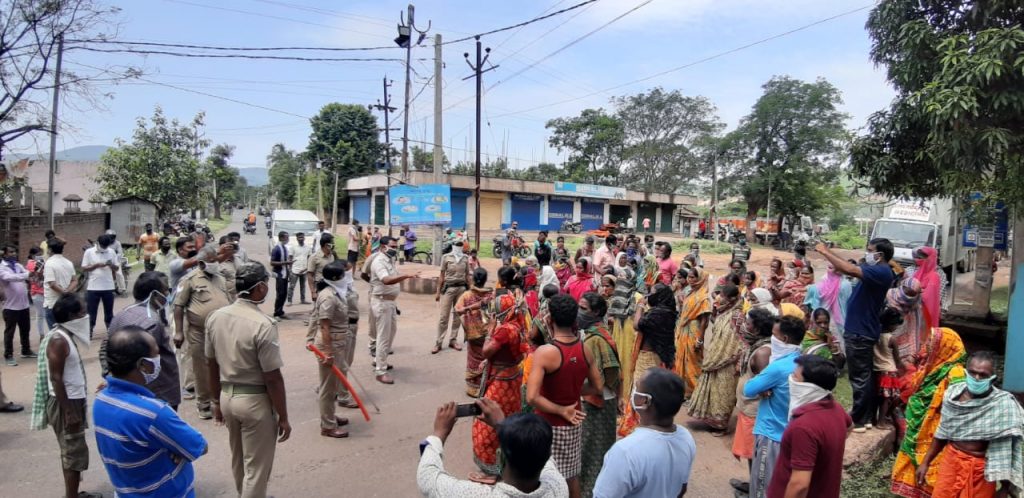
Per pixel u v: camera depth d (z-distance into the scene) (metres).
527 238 37.47
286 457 5.11
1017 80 6.43
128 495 2.85
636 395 2.61
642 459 2.48
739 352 5.75
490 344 4.69
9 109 12.79
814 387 3.02
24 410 6.01
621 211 48.69
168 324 6.70
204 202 33.09
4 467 4.73
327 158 50.22
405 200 18.42
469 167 50.53
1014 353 7.03
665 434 2.59
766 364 4.15
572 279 8.20
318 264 9.27
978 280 10.91
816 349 3.86
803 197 41.81
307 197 50.50
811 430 2.92
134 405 2.80
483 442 4.21
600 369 4.14
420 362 8.34
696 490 4.79
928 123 7.49
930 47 7.42
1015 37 6.23
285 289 11.12
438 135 18.80
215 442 5.32
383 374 7.34
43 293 8.42
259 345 3.68
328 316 5.38
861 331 5.49
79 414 4.01
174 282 6.74
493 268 20.73
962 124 6.77
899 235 17.72
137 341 2.87
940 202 17.95
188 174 29.97
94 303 9.00
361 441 5.50
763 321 4.57
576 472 3.67
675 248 34.94
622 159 52.50
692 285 6.65
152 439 2.82
